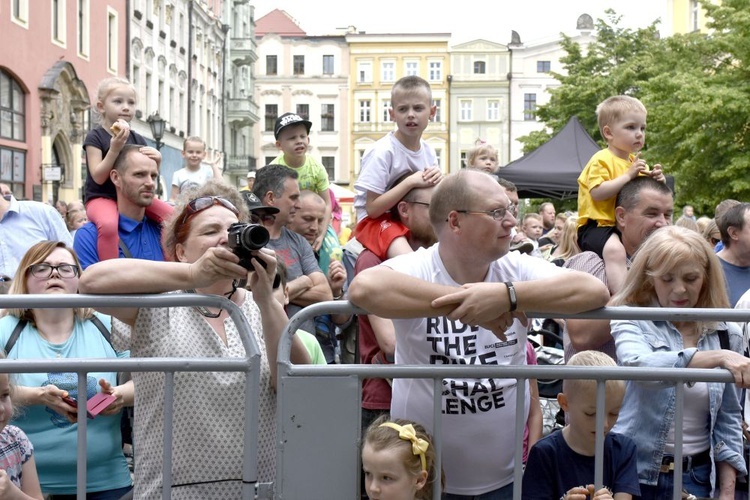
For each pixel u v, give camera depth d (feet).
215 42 162.91
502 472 9.44
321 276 15.53
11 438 9.98
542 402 14.15
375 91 220.84
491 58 220.43
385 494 8.45
